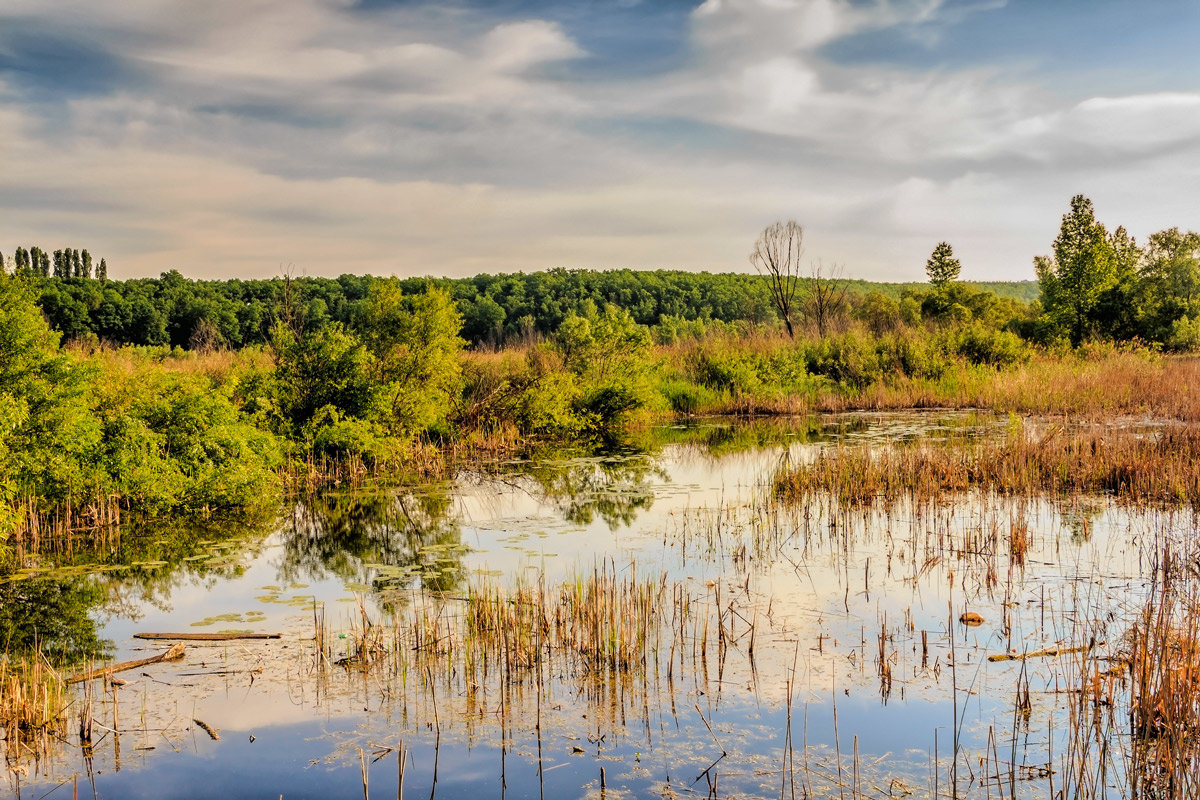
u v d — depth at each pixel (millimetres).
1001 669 6461
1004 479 13148
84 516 12055
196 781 5188
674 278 82125
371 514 12750
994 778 4996
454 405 21094
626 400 23188
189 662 7035
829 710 5906
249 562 10086
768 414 26250
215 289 59500
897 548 9922
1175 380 23672
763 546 10156
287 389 17672
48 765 5406
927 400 26594
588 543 10602
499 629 7312
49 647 7465
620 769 5215
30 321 11984
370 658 6992
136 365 15555
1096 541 9852
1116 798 4754
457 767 5285
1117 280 37750
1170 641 6434
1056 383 24891
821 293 52688
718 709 5969
